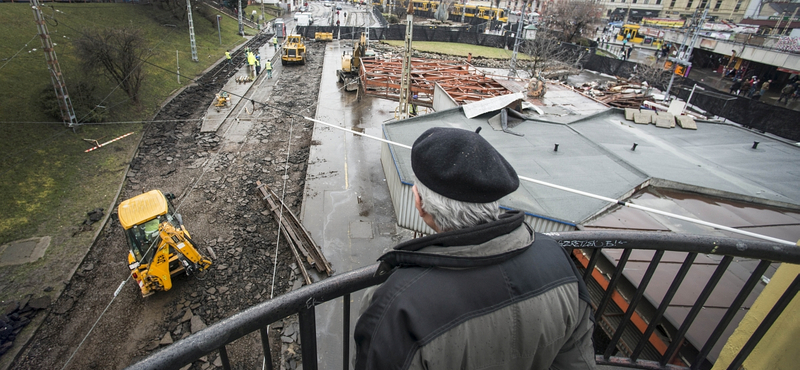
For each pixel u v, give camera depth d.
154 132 20.75
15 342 8.99
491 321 0.95
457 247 1.00
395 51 47.00
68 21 26.59
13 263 11.39
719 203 9.33
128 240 9.86
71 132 18.05
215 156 18.73
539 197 9.31
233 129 21.94
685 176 10.41
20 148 15.95
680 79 29.86
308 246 12.35
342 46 49.97
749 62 33.22
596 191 9.51
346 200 15.20
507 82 24.58
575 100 19.47
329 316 9.36
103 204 14.63
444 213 1.04
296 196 15.55
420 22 71.69
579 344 1.16
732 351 2.04
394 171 13.28
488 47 53.47
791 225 8.52
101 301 10.21
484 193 1.02
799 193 9.71
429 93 22.14
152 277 9.62
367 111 26.33
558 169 10.75
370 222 13.88
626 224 8.41
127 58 21.95
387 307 0.98
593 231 1.61
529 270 1.02
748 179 10.42
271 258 11.90
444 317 0.92
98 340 9.12
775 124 21.05
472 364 0.96
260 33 55.03
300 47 37.59
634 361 2.05
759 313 1.88
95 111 19.48
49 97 18.62
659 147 12.77
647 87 30.38
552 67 37.09
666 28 49.09
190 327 9.48
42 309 9.86
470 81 22.78
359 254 12.37
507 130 13.62
